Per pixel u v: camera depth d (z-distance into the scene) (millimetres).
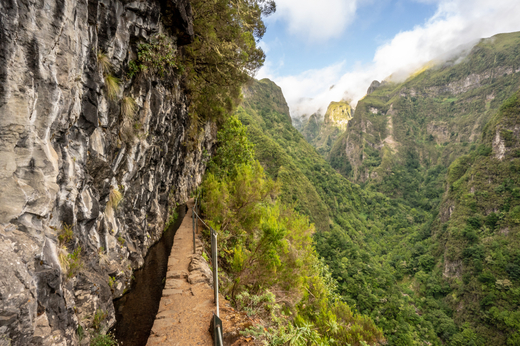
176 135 9898
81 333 3246
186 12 7473
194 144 14117
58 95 2727
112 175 5133
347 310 9719
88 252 4113
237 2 11344
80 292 3469
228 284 6020
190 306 4250
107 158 5004
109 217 5238
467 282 68625
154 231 8219
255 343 3051
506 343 52406
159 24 6668
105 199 4898
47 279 2393
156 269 6434
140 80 6152
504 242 70938
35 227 2371
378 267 72312
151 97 6750
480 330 57375
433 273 80750
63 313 2662
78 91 3449
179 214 11688
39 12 2445
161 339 3320
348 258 62344
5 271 1835
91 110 4000
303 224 10250
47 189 2531
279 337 3387
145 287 5492
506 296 58750
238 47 11766
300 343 3533
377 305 46500
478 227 81562
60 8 2705
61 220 3266
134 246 6391
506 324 53656
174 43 7945
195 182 16562
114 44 4836
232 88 14516
